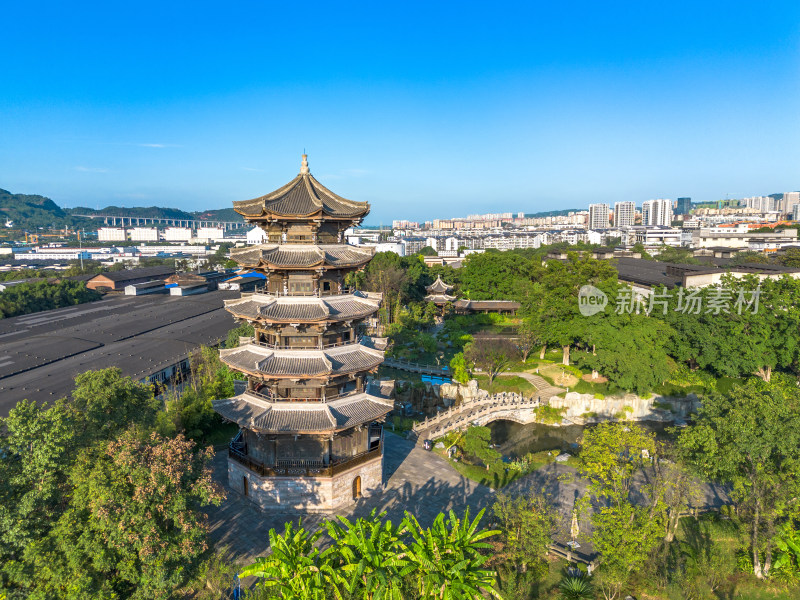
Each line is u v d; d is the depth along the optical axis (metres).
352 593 26.56
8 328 93.06
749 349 74.62
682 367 82.81
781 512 38.47
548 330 85.25
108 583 27.12
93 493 27.88
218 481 48.50
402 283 118.81
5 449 29.47
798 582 37.78
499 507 39.41
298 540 28.73
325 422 41.41
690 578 37.91
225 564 35.22
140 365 73.00
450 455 57.22
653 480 45.72
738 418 40.62
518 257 130.25
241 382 50.72
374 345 48.69
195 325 97.94
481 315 115.12
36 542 26.39
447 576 26.62
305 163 45.75
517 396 75.81
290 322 40.25
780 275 94.62
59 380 63.66
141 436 33.38
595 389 78.31
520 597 33.69
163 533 28.44
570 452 64.94
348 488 45.25
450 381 79.62
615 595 36.12
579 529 44.16
